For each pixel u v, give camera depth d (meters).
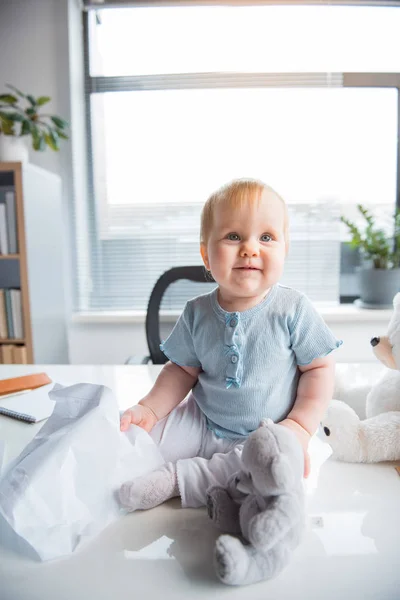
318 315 0.59
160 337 1.33
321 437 0.65
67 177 2.10
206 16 2.02
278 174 2.06
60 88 2.03
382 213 2.17
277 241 0.54
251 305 0.58
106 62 2.09
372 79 2.07
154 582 0.36
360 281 2.11
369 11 2.02
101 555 0.39
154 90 2.06
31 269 1.73
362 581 0.36
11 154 1.70
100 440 0.46
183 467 0.49
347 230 2.17
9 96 1.74
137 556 0.39
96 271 2.20
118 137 2.10
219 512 0.42
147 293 2.20
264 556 0.36
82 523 0.42
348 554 0.39
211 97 2.04
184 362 0.65
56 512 0.41
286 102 2.03
